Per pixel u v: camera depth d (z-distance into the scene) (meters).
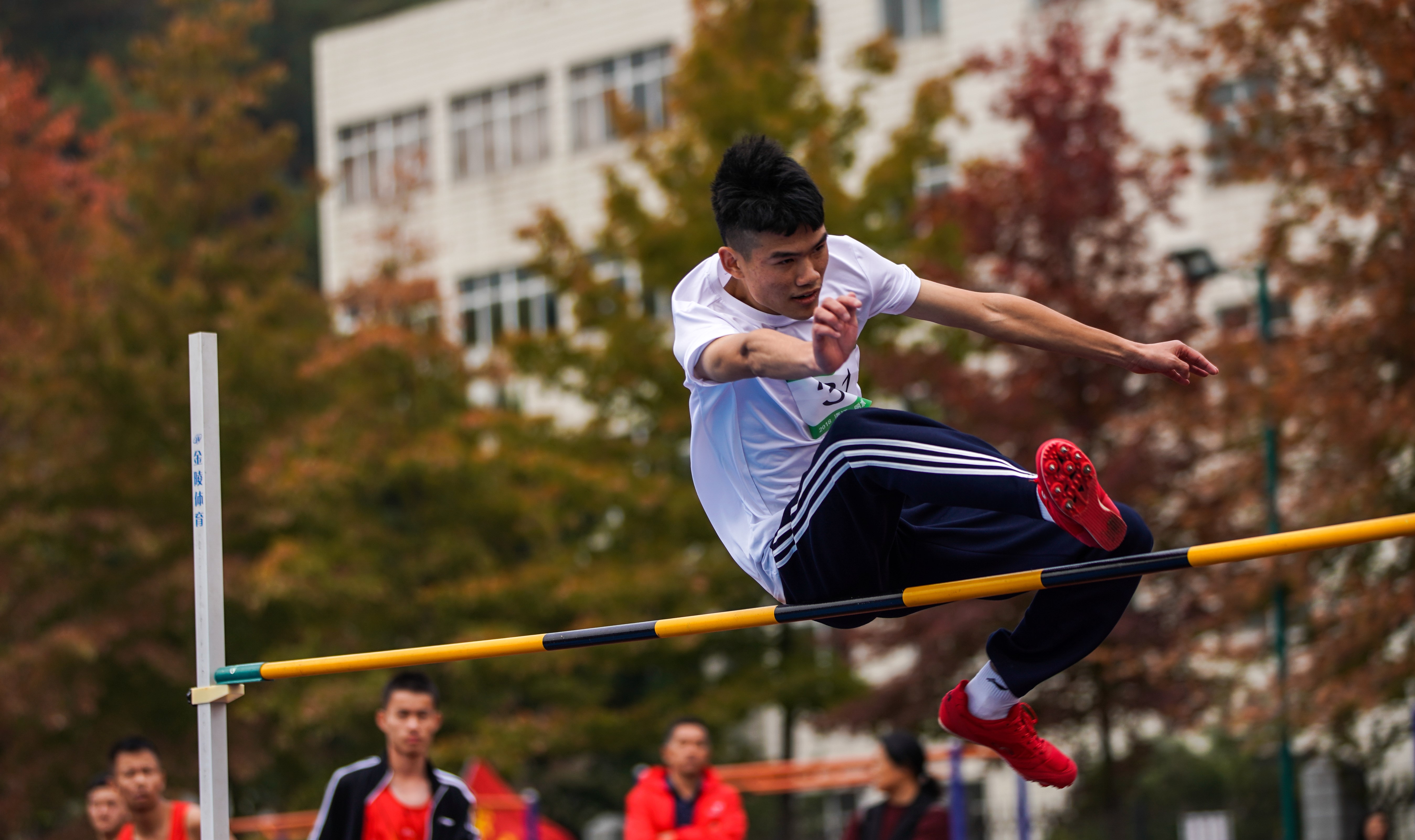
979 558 5.03
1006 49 19.33
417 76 39.06
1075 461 4.38
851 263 5.02
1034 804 24.44
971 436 4.80
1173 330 17.64
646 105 36.12
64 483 19.95
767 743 32.69
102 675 20.12
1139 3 29.94
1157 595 17.48
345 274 38.72
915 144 20.52
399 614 21.89
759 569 5.29
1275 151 15.52
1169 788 25.00
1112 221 18.38
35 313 20.72
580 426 24.05
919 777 10.16
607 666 21.20
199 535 6.46
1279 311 20.62
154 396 20.30
